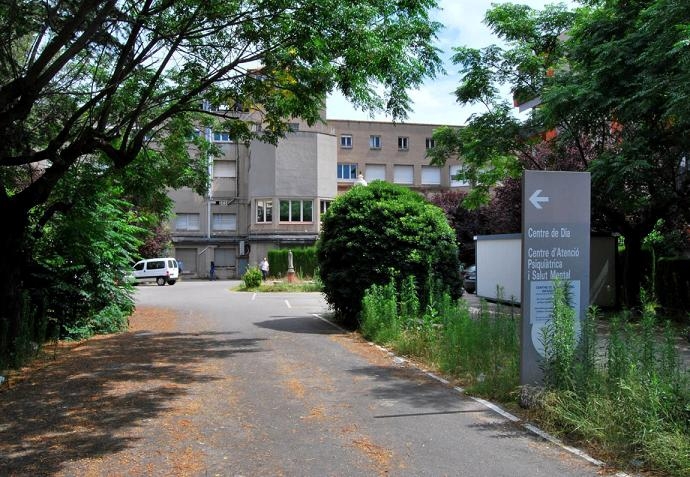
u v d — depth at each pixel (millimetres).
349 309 13516
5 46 9305
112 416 6332
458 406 6695
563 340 6133
